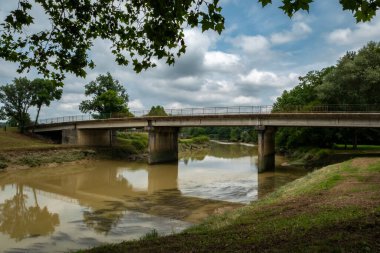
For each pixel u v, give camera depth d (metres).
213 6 7.56
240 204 25.94
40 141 75.44
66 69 10.42
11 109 77.50
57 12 9.84
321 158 49.66
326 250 7.92
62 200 28.73
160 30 8.85
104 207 25.69
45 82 77.25
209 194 30.66
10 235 18.53
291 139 63.44
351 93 49.53
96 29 10.27
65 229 19.56
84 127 69.94
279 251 8.27
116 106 85.94
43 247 16.45
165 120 58.38
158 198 29.27
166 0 8.46
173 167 54.34
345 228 9.84
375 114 40.03
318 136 58.25
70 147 60.97
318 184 21.33
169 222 20.78
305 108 55.44
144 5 9.32
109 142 76.81
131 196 30.52
